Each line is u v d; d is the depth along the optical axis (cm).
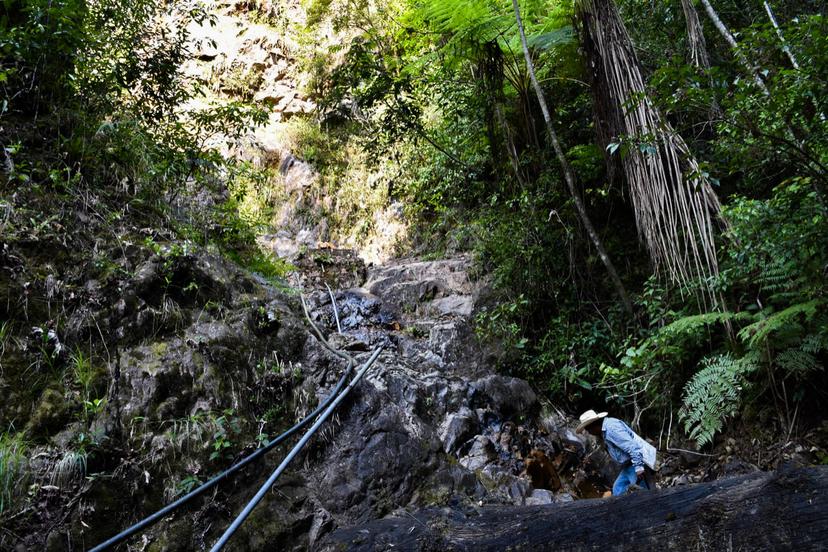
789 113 315
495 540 268
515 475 419
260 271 569
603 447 468
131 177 449
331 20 1052
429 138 706
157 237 421
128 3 491
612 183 532
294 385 389
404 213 848
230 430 336
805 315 373
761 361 391
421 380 478
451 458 398
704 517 214
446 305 623
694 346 443
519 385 507
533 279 572
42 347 318
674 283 456
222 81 1060
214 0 1133
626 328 509
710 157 461
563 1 573
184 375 346
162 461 307
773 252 364
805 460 358
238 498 315
